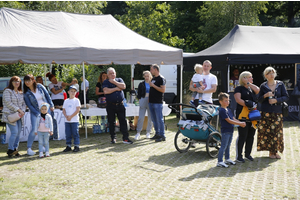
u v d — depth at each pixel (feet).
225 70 33.35
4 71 51.44
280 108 19.75
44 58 24.31
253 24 69.00
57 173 17.25
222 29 71.20
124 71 62.18
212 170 17.74
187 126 20.49
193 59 37.96
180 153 21.89
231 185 15.15
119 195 13.93
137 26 85.10
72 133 22.50
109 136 28.27
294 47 37.14
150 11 86.28
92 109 27.48
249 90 18.86
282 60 34.12
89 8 65.00
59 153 21.98
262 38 38.32
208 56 35.50
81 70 55.16
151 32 81.76
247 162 19.33
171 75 48.62
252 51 34.55
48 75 32.73
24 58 23.73
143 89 26.50
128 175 16.87
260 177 16.38
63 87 29.45
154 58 28.30
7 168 18.31
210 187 14.89
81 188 14.85
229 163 18.88
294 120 36.73
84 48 25.40
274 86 19.66
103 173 17.24
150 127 27.20
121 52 26.78
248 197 13.61
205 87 23.09
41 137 20.83
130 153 21.83
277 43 37.63
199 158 20.56
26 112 26.40
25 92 21.07
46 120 20.77
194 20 90.27
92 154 21.58
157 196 13.78
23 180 15.98
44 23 27.78
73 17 30.42
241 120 18.72
